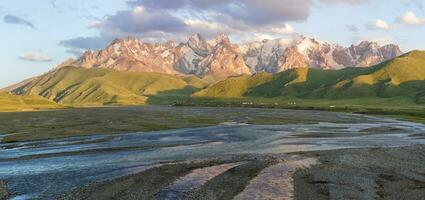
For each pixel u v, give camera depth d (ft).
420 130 361.92
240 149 239.50
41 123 432.66
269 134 321.73
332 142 273.13
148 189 139.85
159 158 205.98
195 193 134.10
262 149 239.09
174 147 249.14
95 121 455.22
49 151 237.45
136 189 140.05
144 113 618.03
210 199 127.54
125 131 350.02
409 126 404.16
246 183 146.20
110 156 215.10
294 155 206.28
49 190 141.59
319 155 206.08
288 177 155.12
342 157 198.70
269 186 142.00
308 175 158.51
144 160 199.62
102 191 138.41
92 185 146.72
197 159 195.93
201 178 154.51
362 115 586.04
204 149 239.91
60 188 143.95
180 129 368.48
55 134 327.06
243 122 450.30
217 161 189.16
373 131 351.67
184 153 223.51
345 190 136.36
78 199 129.70
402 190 137.59
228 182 148.15
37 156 219.00
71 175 165.27
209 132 337.93
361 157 200.64
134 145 258.78
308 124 427.74
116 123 426.10
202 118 505.66
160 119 483.51
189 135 315.58
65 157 214.07
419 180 154.10
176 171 167.53
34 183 152.46
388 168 175.22
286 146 252.42
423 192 134.92
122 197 130.93
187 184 145.89
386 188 140.26
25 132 343.87
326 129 367.86
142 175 161.27
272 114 598.75
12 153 232.32
